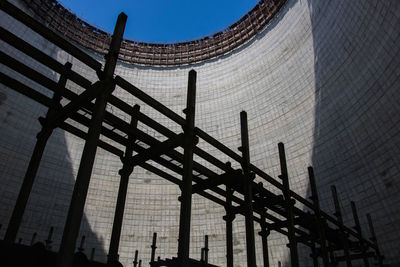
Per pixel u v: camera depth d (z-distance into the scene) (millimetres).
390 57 23422
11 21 35562
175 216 36562
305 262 27391
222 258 32656
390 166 23141
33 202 31953
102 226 35125
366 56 26078
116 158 39312
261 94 38781
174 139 12727
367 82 25906
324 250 16656
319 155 29891
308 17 35438
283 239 29719
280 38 39531
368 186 24812
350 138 27203
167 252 34594
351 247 21547
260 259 30453
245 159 15055
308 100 33000
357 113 26781
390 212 22688
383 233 22969
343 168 27266
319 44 32844
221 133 39938
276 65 38594
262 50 41500
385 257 22359
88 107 11438
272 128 35812
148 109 43500
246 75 41719
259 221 18516
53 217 32656
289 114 34688
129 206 37219
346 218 25969
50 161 34719
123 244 35031
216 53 46531
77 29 44531
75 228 8078
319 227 17375
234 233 33344
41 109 35344
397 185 22422
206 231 34812
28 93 11859
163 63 47531
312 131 31438
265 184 33469
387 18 23516
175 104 44031
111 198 36938
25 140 33031
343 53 29047
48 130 12703
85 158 9039
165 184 38719
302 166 31219
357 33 27125
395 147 22859
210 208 35969
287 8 39781
